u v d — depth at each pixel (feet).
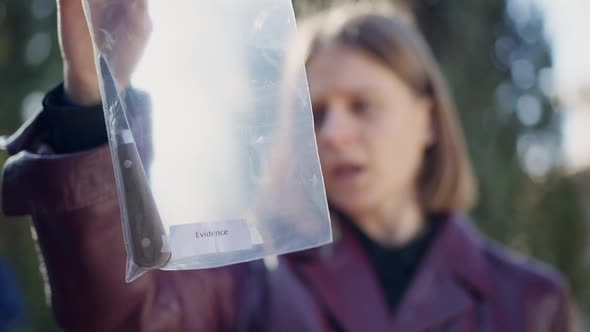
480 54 16.71
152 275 3.99
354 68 4.92
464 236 5.20
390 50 4.99
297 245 3.12
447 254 5.06
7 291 12.78
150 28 3.06
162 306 4.04
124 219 2.93
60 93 3.43
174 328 4.09
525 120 17.02
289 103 3.16
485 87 16.74
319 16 5.34
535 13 17.20
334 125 4.89
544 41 17.24
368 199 4.97
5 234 17.28
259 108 3.12
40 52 16.71
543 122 17.02
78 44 3.26
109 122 2.98
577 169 18.22
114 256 3.51
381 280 5.03
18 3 16.99
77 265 3.50
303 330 4.71
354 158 4.91
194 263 3.00
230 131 3.09
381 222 5.11
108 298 3.61
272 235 3.10
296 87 3.16
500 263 5.21
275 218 3.11
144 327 3.84
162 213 3.00
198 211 3.02
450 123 5.47
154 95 3.04
